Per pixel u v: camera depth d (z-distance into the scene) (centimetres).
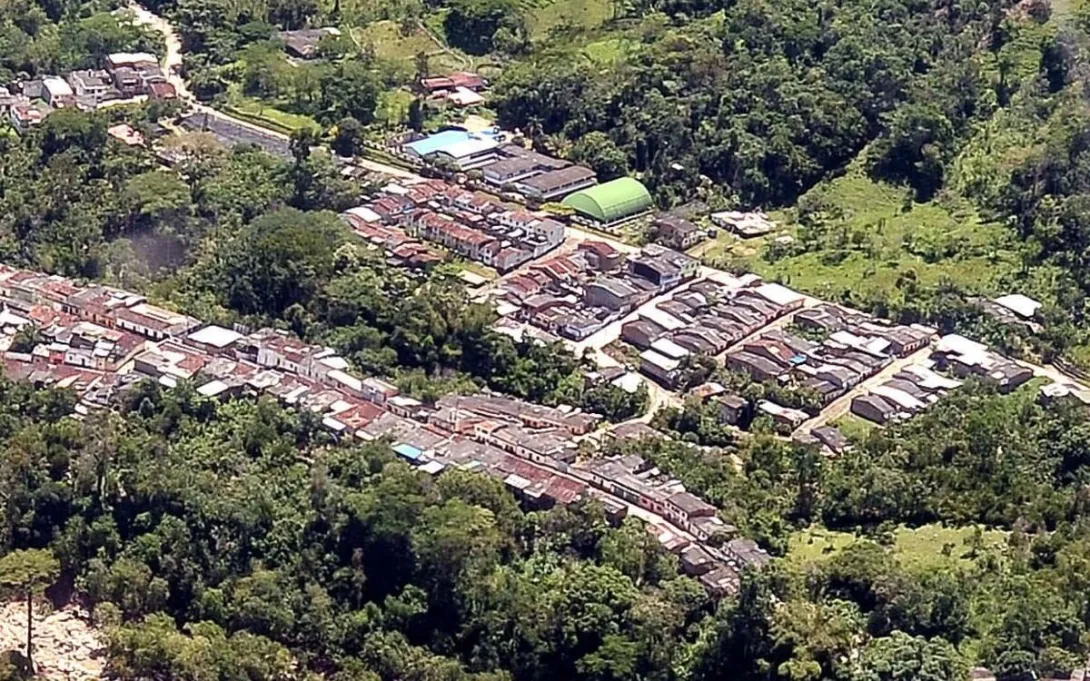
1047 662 19175
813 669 18975
